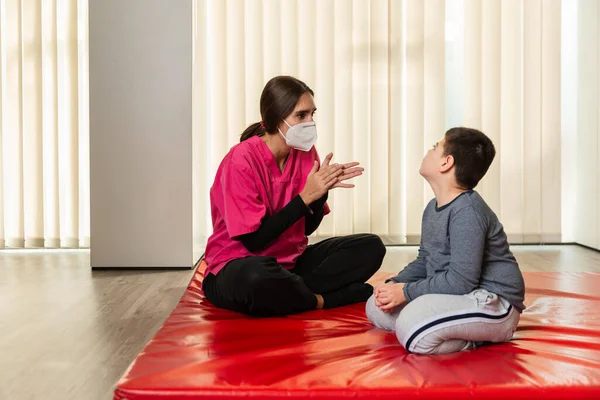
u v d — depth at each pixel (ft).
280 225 7.38
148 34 11.24
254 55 13.37
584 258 12.19
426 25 13.38
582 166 13.66
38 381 5.79
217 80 13.32
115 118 11.30
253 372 5.15
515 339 6.17
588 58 13.32
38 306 8.68
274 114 7.54
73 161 13.28
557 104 13.55
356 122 13.53
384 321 6.55
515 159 13.60
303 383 4.87
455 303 5.76
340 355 5.65
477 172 6.07
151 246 11.44
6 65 13.26
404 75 13.48
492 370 5.15
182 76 11.26
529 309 7.42
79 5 13.16
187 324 6.84
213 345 5.99
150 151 11.33
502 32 13.48
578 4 13.75
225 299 7.41
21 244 13.46
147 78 11.25
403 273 6.80
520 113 13.55
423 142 13.47
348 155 13.55
